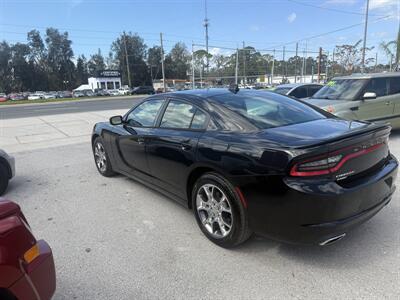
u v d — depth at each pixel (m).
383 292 2.42
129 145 4.44
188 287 2.59
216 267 2.84
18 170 6.23
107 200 4.50
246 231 2.90
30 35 95.88
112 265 2.94
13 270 1.72
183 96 3.81
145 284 2.66
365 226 3.41
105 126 5.23
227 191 2.92
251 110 3.36
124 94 62.50
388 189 2.97
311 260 2.86
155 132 3.93
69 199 4.59
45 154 7.59
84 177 5.61
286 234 2.60
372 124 3.11
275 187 2.55
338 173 2.53
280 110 3.51
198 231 3.51
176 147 3.49
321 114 3.68
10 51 93.12
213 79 58.94
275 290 2.50
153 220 3.83
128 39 98.25
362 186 2.60
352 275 2.63
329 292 2.45
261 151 2.66
